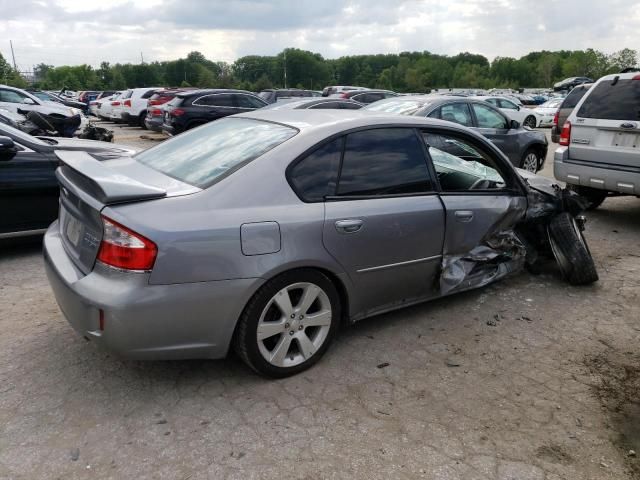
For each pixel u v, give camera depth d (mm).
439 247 3744
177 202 2752
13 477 2350
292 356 3186
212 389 3033
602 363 3412
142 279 2594
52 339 3529
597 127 6281
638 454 2596
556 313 4121
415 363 3365
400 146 3588
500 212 4125
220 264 2740
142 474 2389
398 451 2570
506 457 2549
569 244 4586
